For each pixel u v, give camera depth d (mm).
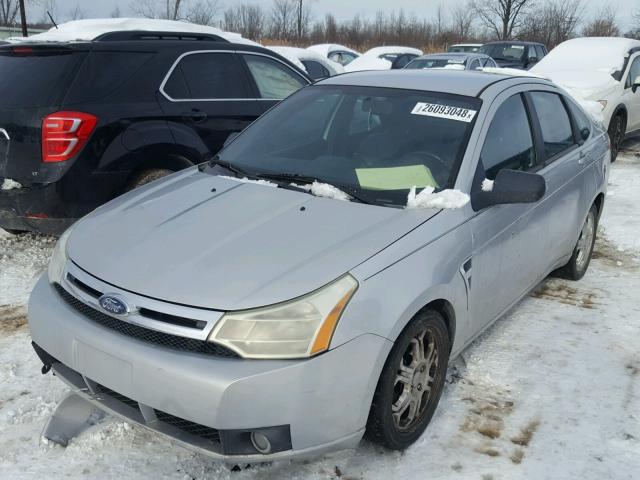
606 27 36969
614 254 5582
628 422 3086
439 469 2717
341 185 3174
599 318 4219
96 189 4613
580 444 2910
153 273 2516
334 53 17688
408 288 2576
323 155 3477
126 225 2932
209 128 5340
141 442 2842
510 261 3475
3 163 4566
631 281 4914
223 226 2809
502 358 3643
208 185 3328
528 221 3609
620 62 10141
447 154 3242
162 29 7223
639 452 2865
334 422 2385
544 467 2748
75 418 2932
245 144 3812
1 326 3914
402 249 2656
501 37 37062
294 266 2479
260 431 2293
